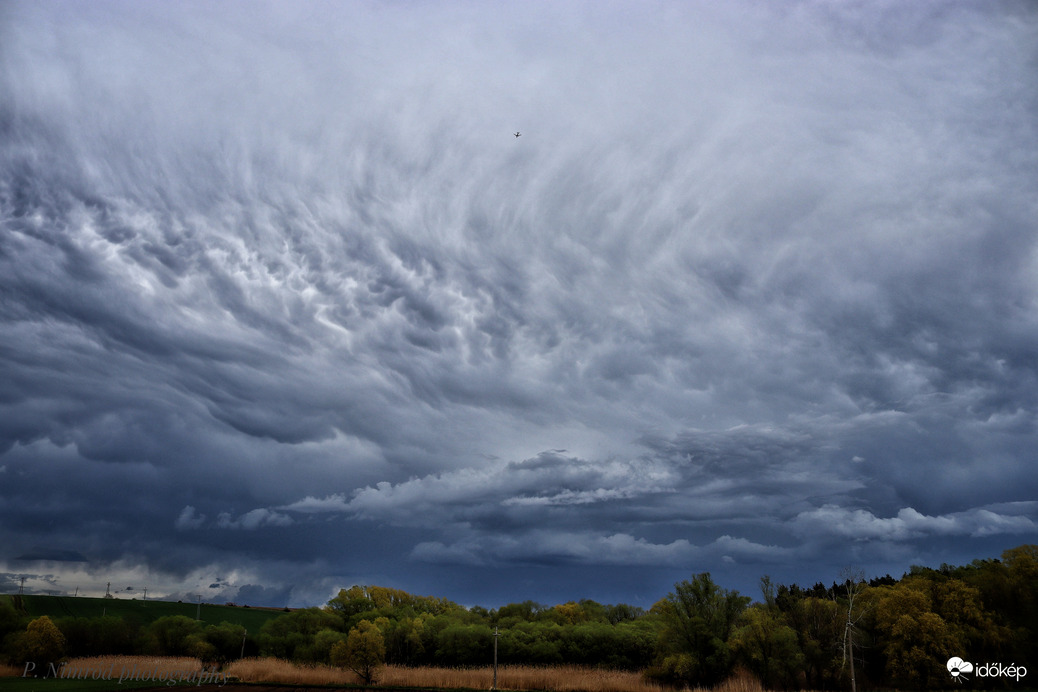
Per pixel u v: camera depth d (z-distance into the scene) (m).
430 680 80.38
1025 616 72.75
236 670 87.50
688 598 78.69
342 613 129.50
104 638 109.06
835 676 71.88
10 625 96.75
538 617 127.00
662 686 75.69
